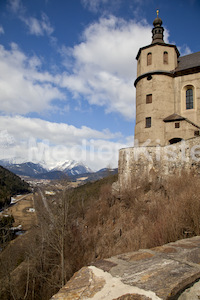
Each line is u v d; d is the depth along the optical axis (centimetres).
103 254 1986
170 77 2878
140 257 365
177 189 1680
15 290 2350
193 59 2981
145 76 2933
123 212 2320
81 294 243
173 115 2739
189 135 2562
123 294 236
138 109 2989
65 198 2780
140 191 2269
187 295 235
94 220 2905
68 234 2944
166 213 1026
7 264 2488
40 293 2403
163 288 244
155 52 2909
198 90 2678
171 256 364
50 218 2969
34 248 2723
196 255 366
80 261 2459
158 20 3222
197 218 802
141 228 1348
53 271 2559
